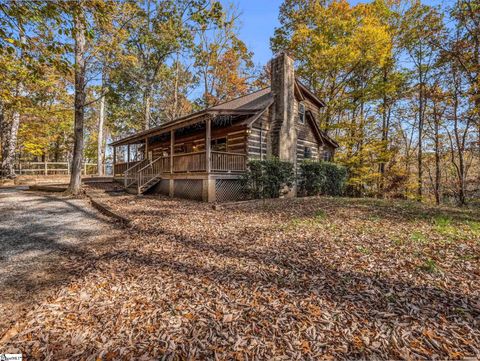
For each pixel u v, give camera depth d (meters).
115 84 18.45
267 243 4.53
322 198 10.98
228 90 25.72
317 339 2.07
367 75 17.98
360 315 2.36
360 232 5.04
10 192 11.80
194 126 12.76
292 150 12.45
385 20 16.22
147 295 2.91
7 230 5.83
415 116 17.39
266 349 1.99
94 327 2.39
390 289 2.79
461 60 12.34
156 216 6.86
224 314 2.47
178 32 16.52
